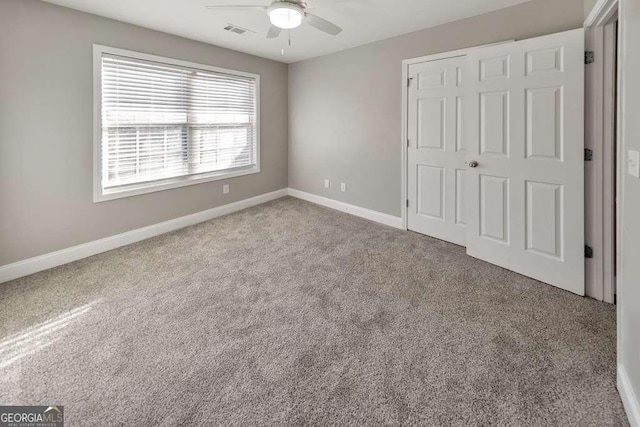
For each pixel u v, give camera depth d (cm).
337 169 466
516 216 261
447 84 325
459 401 140
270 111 505
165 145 377
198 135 412
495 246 280
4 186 257
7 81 252
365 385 150
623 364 139
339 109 449
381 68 388
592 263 227
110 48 311
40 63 268
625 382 135
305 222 418
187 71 387
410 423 130
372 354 171
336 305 221
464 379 153
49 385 149
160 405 139
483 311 212
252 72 465
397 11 293
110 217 329
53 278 263
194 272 274
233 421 131
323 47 417
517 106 250
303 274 270
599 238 222
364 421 131
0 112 251
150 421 131
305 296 233
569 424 129
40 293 238
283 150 539
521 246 261
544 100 235
